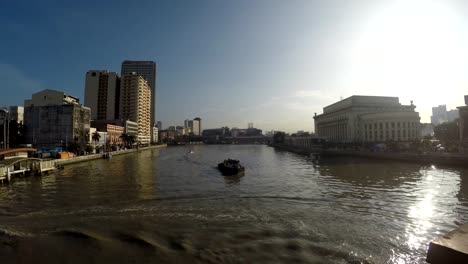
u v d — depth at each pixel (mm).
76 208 26125
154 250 16766
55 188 37062
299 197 31750
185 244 17703
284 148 198000
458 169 57562
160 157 106812
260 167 69375
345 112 184250
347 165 71250
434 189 36562
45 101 125625
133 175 51375
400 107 176625
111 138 152500
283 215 24234
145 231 19906
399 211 25859
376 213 25141
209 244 17766
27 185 39719
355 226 21516
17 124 104625
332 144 160250
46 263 15156
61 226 20812
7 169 41656
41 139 109625
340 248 17391
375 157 90312
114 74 194375
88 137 122750
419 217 23984
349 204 28453
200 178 47656
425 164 68375
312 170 61125
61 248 16922
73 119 111062
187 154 130375
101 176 49781
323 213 24969
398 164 71250
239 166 58125
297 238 18922
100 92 192500
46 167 52469
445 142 99875
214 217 23438
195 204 28016
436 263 3975
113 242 17875
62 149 97625
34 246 17172
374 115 153000
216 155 123438
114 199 30156
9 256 15859
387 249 17375
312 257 16156
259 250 16969
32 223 21516
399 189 36812
